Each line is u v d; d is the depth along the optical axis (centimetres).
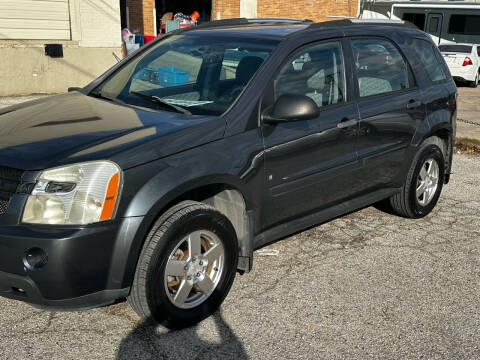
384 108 455
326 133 403
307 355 315
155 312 316
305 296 381
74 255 281
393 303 376
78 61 1279
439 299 383
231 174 339
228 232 343
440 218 543
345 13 2220
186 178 314
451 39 2091
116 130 326
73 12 1245
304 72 400
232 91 371
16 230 282
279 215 391
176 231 311
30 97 1183
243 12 2025
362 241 479
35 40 1202
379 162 462
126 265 297
